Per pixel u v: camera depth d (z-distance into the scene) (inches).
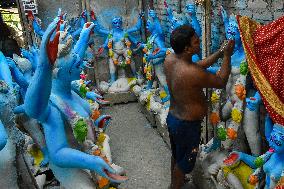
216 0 154.0
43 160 131.3
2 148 72.4
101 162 101.2
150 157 175.0
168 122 122.3
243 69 113.3
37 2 244.7
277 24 102.8
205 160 133.1
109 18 258.4
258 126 119.0
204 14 131.2
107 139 151.9
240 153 117.6
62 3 249.8
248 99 115.6
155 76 219.8
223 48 110.9
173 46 110.3
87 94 152.0
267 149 124.6
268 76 102.3
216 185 124.6
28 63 125.4
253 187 113.7
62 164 102.7
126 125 217.5
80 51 121.5
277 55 100.9
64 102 109.2
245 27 108.7
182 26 109.0
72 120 107.3
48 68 88.8
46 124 103.0
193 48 108.9
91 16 250.2
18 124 108.5
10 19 336.8
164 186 149.4
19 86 112.9
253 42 106.5
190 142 119.0
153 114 205.9
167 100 199.9
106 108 250.4
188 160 122.3
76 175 109.6
